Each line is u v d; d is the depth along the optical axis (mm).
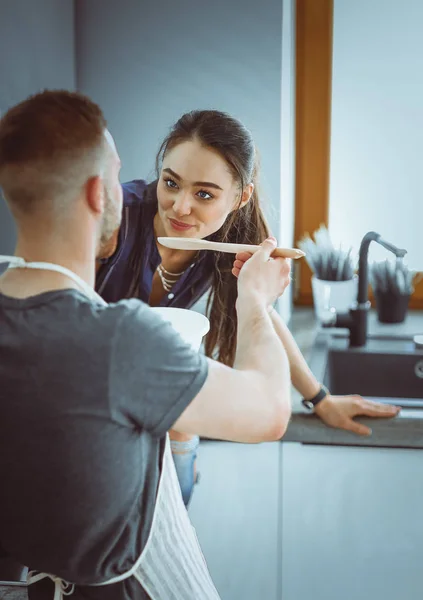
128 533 870
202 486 1693
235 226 1532
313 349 2217
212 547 1517
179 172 1428
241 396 833
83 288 826
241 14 1870
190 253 1537
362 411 1789
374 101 2381
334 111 2406
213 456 1801
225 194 1455
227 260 1547
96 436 786
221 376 827
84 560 858
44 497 816
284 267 1004
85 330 779
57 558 856
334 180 2471
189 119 1416
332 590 1430
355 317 2234
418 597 1416
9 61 1643
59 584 931
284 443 1842
